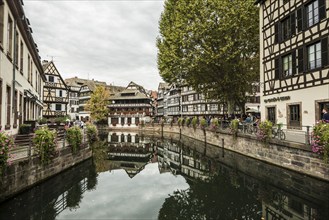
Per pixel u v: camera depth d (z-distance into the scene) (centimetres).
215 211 877
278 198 976
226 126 2289
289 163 1219
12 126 1267
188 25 2130
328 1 1245
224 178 1327
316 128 996
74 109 7319
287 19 1600
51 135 1117
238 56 2175
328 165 955
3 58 1101
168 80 2388
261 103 1909
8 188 851
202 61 2088
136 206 931
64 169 1323
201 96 5484
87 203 955
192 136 3356
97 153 2341
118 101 6881
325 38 1262
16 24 1351
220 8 1986
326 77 1254
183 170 1647
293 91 1523
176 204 957
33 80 2088
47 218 798
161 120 5491
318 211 816
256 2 1945
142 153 2477
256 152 1584
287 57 1609
